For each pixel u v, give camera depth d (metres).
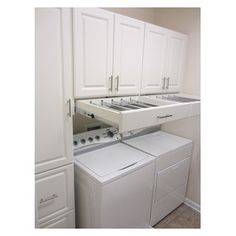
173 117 1.44
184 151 2.13
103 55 1.49
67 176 1.45
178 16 2.24
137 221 1.74
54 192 1.40
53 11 1.15
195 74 2.20
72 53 1.33
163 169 1.88
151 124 1.28
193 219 2.16
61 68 1.25
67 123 1.36
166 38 1.96
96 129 2.06
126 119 1.12
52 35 1.17
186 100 1.91
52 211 1.43
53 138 1.30
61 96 1.29
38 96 1.18
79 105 1.45
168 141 2.19
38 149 1.25
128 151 1.87
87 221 1.56
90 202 1.48
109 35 1.49
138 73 1.79
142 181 1.66
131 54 1.69
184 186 2.33
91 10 1.35
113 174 1.43
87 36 1.37
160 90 2.07
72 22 1.28
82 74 1.40
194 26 2.12
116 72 1.61
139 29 1.69
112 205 1.45
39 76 1.16
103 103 1.66
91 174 1.42
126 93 1.74
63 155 1.39
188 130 2.29
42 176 1.31
